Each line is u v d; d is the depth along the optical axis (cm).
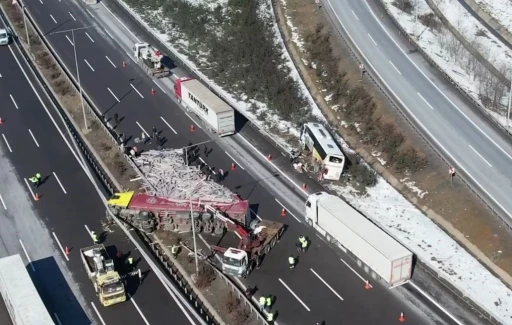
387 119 8188
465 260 6288
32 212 7019
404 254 5809
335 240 6469
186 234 6681
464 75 9125
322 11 10756
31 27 11094
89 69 9881
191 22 10944
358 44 9812
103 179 7556
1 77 9744
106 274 5809
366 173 7406
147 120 8619
